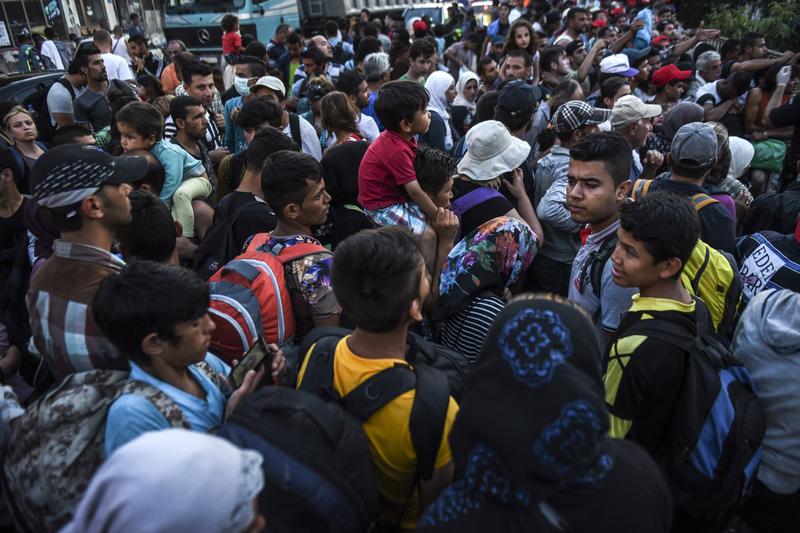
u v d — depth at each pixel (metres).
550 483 0.94
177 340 1.39
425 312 2.42
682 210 1.62
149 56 9.45
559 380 0.95
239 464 0.86
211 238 2.72
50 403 1.34
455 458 1.06
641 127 3.47
